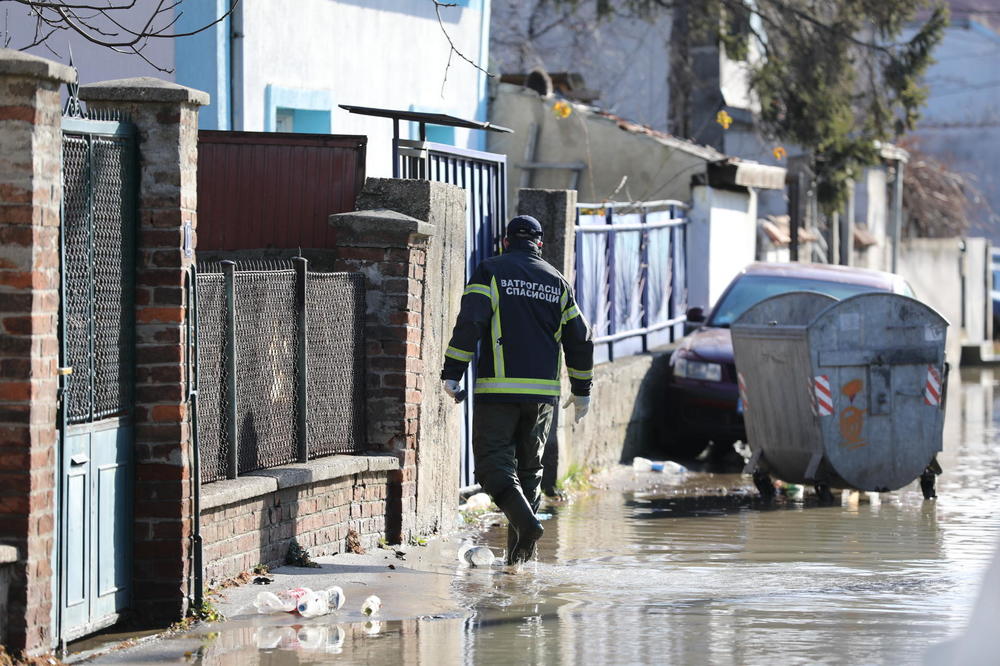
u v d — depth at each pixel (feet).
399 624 56.85
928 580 67.10
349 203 78.07
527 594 63.31
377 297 74.79
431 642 53.72
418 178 83.25
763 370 97.50
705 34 205.36
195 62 96.84
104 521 53.67
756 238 194.59
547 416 71.82
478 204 91.09
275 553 65.41
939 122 413.39
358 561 69.72
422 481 77.41
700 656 51.42
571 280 99.81
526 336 70.64
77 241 51.47
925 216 325.42
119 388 54.54
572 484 100.63
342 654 51.70
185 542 55.88
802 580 67.10
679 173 154.20
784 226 210.59
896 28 195.93
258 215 79.00
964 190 359.66
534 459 72.38
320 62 111.34
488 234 92.73
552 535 81.35
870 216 260.83
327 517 69.72
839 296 127.13
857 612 59.26
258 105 102.89
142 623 55.88
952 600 61.93
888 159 255.50
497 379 70.54
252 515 63.26
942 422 97.35
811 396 94.89
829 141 197.77
